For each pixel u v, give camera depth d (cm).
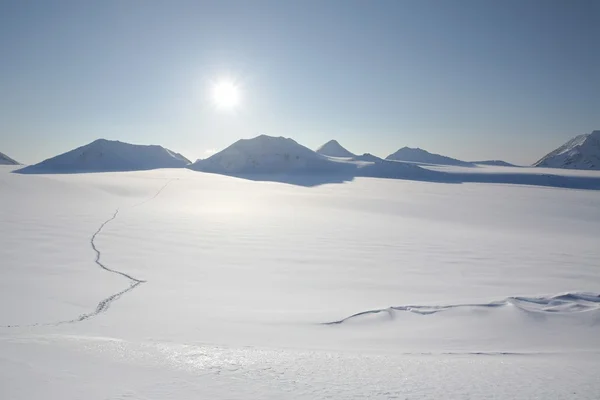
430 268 2792
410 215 6347
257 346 1199
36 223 3866
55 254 2753
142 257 2828
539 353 1208
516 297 1884
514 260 3139
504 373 888
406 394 714
